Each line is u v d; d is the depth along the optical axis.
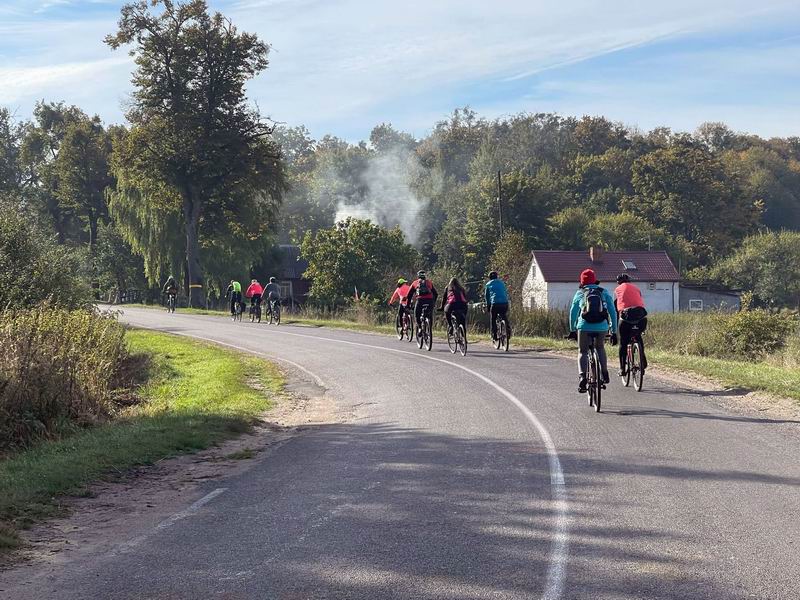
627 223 84.06
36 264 27.31
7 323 16.11
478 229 75.81
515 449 10.09
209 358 24.83
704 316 26.36
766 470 8.68
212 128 55.75
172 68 55.56
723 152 132.12
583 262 67.69
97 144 78.00
